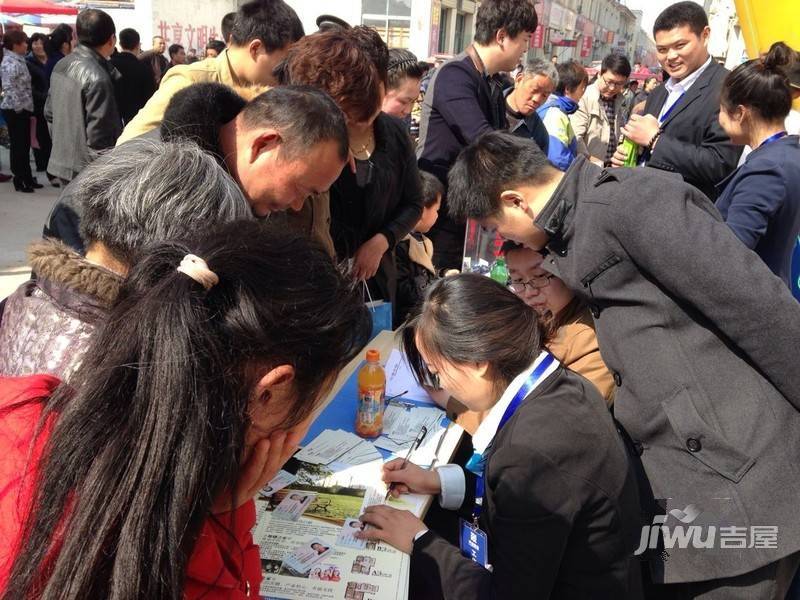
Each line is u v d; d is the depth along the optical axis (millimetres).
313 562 1238
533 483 1129
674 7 3086
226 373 589
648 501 1399
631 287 1365
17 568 542
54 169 4531
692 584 1401
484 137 1546
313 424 1753
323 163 1352
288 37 2197
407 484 1498
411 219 2418
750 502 1292
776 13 2727
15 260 4629
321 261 704
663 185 1310
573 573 1223
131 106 6316
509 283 1891
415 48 15000
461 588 1219
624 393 1450
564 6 26609
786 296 1214
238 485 698
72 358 770
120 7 12070
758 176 1973
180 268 622
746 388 1309
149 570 526
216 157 1268
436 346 1239
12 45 6953
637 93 10156
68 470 556
